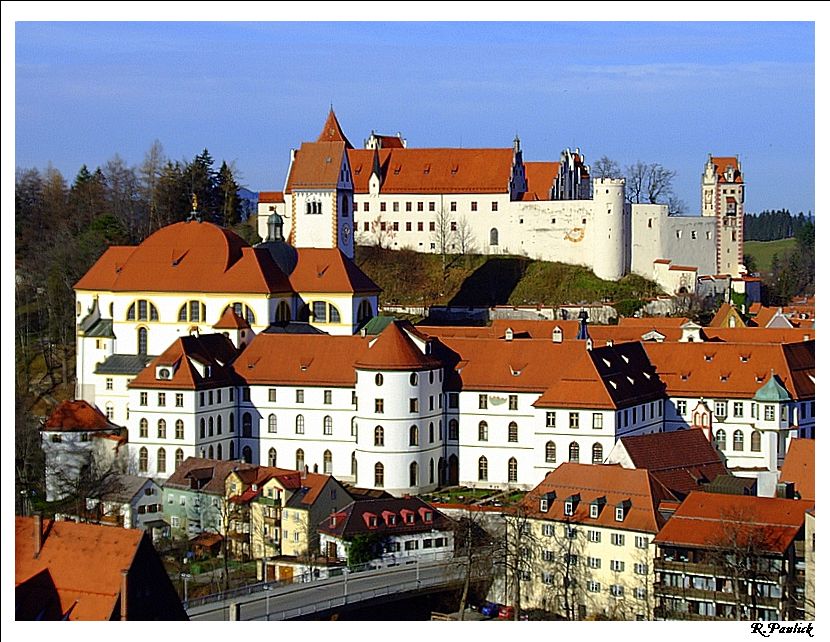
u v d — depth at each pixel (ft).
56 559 451.94
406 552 595.47
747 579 516.32
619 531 553.64
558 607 562.66
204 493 641.40
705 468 610.24
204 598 526.98
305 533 602.44
